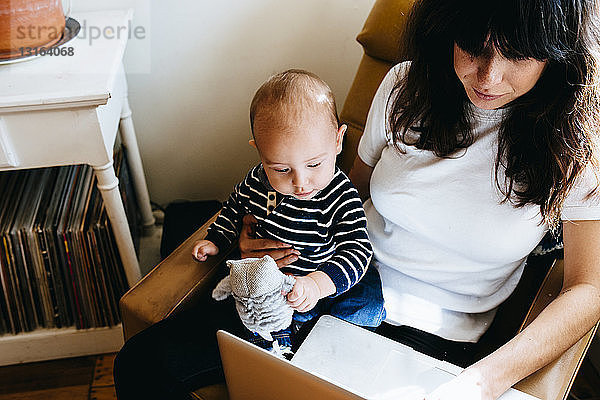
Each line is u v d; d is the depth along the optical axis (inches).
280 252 39.7
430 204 39.7
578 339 34.8
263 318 33.4
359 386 35.1
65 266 55.1
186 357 38.4
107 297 57.8
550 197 35.3
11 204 56.0
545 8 27.8
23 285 56.1
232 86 64.8
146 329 39.9
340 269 38.6
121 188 60.8
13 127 44.1
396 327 43.3
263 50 62.4
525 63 30.1
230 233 44.5
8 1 43.6
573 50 29.9
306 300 35.7
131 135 63.5
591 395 57.7
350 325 39.1
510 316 44.1
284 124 35.3
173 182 72.7
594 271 35.7
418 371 36.0
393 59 49.0
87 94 42.6
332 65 63.7
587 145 33.7
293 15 60.1
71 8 57.2
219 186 73.2
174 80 64.1
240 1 59.0
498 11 28.4
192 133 68.3
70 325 60.1
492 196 37.7
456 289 41.6
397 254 43.1
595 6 29.3
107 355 62.4
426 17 33.7
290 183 37.4
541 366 33.9
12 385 59.7
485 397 31.9
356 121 51.8
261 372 30.1
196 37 61.1
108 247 54.9
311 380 28.2
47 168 60.1
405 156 40.9
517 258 39.8
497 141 36.8
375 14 49.1
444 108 37.3
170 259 44.3
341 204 40.2
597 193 34.9
